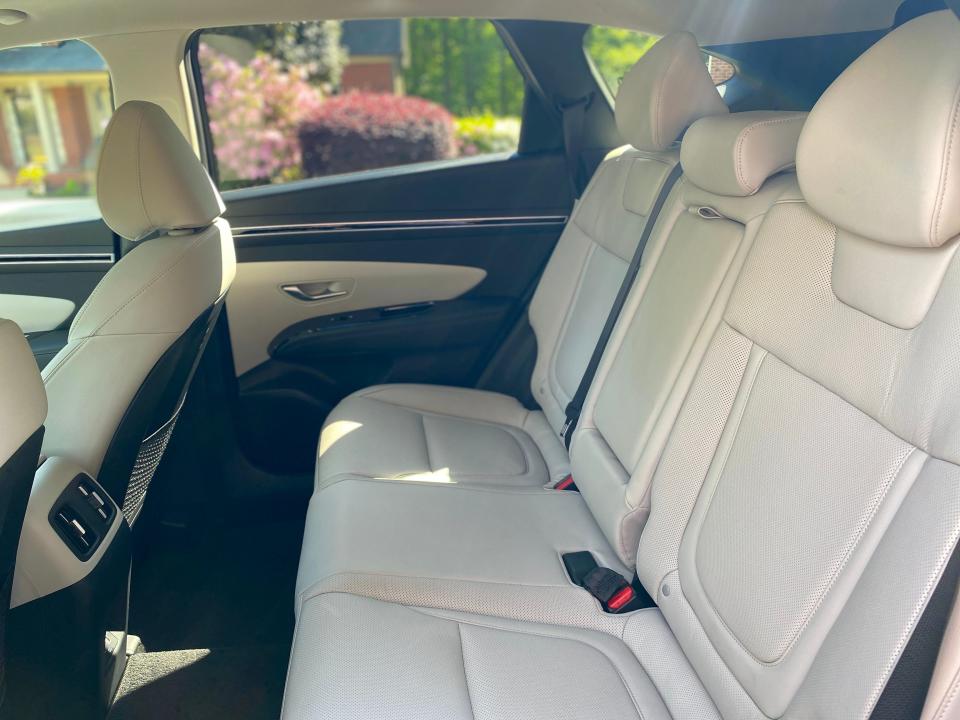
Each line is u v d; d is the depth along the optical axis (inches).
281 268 87.2
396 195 88.7
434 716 42.3
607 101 90.2
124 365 55.6
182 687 66.9
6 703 51.0
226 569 83.4
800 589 39.4
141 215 58.8
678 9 75.5
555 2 78.3
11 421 35.5
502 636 50.1
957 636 31.3
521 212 91.4
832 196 37.7
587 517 65.9
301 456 90.9
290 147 278.7
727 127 52.0
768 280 46.1
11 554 40.8
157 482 80.5
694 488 49.3
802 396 42.4
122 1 72.9
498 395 87.7
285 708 44.1
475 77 299.1
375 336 90.3
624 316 64.9
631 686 47.4
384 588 53.2
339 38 291.4
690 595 47.6
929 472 34.2
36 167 209.9
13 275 85.4
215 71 266.7
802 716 37.1
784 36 70.4
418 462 71.6
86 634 51.6
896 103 33.4
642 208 68.8
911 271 35.4
